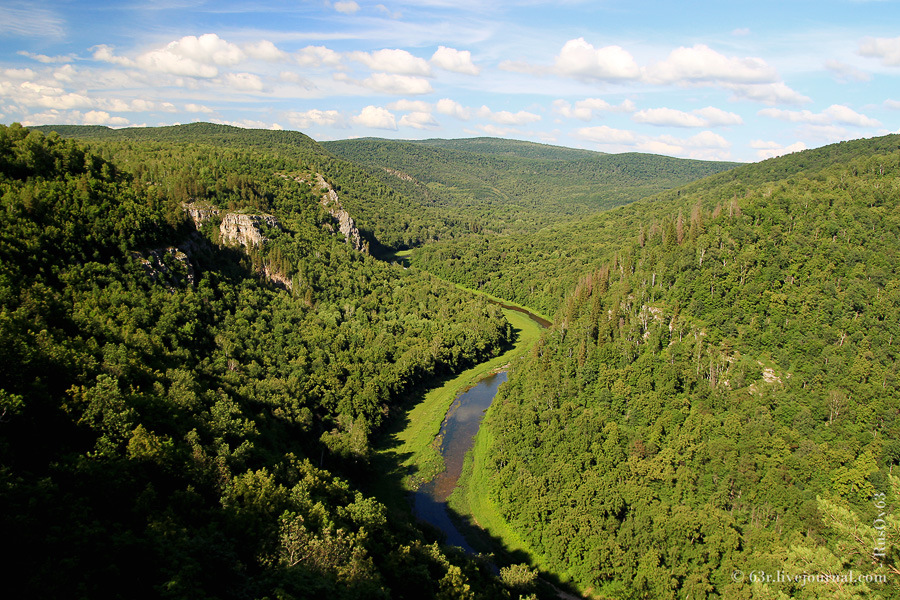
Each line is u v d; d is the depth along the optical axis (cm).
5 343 7194
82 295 11138
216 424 9069
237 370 12706
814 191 18975
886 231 15450
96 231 12681
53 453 6469
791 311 13750
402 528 8900
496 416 14150
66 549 4884
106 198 13712
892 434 10156
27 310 9225
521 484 10794
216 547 5472
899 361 11888
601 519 9706
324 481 9269
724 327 14150
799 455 10212
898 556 4406
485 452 13388
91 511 5609
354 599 5356
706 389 12338
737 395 12000
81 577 4622
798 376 12406
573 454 11425
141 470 6675
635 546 9225
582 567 9238
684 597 8375
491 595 7612
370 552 7150
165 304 12581
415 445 13875
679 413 11862
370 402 14225
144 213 14100
